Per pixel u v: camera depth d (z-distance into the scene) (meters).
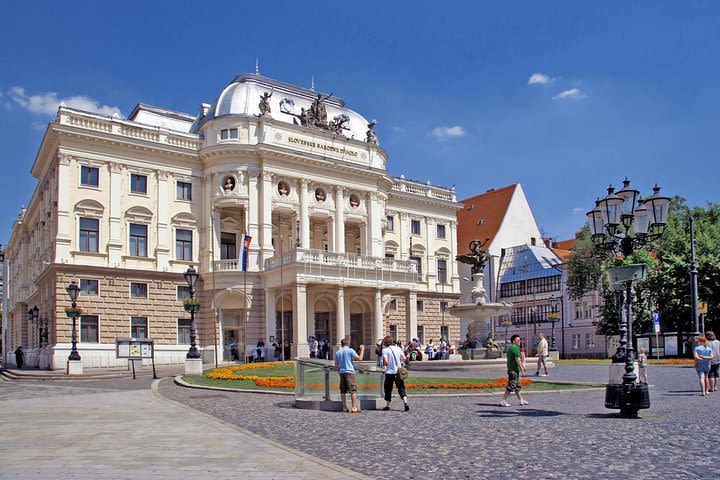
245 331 62.00
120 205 59.62
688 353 61.53
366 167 70.75
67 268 56.28
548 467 12.57
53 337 56.53
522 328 102.31
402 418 20.36
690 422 18.48
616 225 21.50
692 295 40.38
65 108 57.66
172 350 60.62
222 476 11.92
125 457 13.86
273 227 68.81
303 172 66.75
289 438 16.64
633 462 12.97
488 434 16.70
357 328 72.69
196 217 63.97
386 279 65.69
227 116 64.38
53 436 16.88
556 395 27.25
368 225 72.00
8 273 102.44
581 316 92.81
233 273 62.03
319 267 60.72
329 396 23.06
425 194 84.31
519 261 104.00
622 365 20.86
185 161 63.88
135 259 59.97
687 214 72.50
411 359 55.84
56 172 58.28
